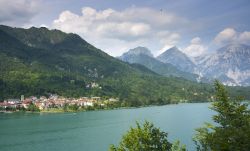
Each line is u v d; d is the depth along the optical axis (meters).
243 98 39.34
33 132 188.75
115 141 155.75
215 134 36.41
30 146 146.25
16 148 142.38
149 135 42.59
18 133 185.38
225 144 34.12
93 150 136.38
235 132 34.72
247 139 33.97
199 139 39.66
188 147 127.88
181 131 178.00
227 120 37.62
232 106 38.31
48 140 160.75
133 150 41.72
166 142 42.97
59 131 192.12
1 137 171.75
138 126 44.09
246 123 36.34
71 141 157.50
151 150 41.59
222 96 38.97
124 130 191.62
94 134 178.12
